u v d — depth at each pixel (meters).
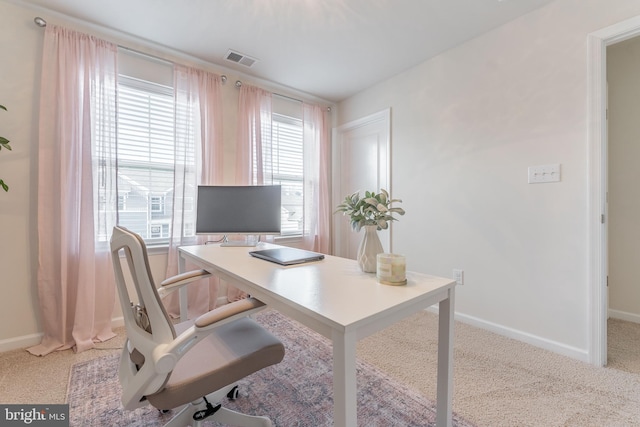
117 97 2.11
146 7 1.87
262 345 1.04
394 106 2.83
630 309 2.33
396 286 1.04
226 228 2.16
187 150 2.43
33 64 1.88
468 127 2.25
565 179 1.77
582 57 1.69
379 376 1.59
